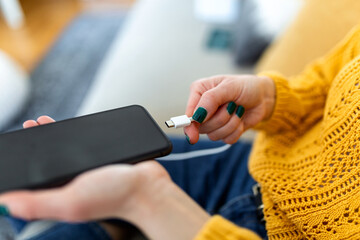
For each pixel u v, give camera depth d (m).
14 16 1.99
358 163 0.38
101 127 0.34
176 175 0.59
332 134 0.42
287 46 0.77
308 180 0.43
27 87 1.34
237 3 1.10
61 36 1.88
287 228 0.43
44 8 2.24
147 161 0.31
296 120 0.55
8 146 0.31
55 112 1.32
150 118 0.36
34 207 0.24
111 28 1.97
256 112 0.49
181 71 0.89
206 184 0.59
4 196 0.24
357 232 0.36
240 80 0.46
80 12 2.20
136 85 0.81
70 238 0.46
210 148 0.63
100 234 0.47
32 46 1.78
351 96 0.41
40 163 0.30
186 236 0.27
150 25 1.10
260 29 0.90
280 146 0.53
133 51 0.96
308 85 0.57
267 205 0.46
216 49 1.00
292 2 0.94
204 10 1.12
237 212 0.52
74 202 0.24
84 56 1.69
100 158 0.31
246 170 0.60
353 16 0.60
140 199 0.27
